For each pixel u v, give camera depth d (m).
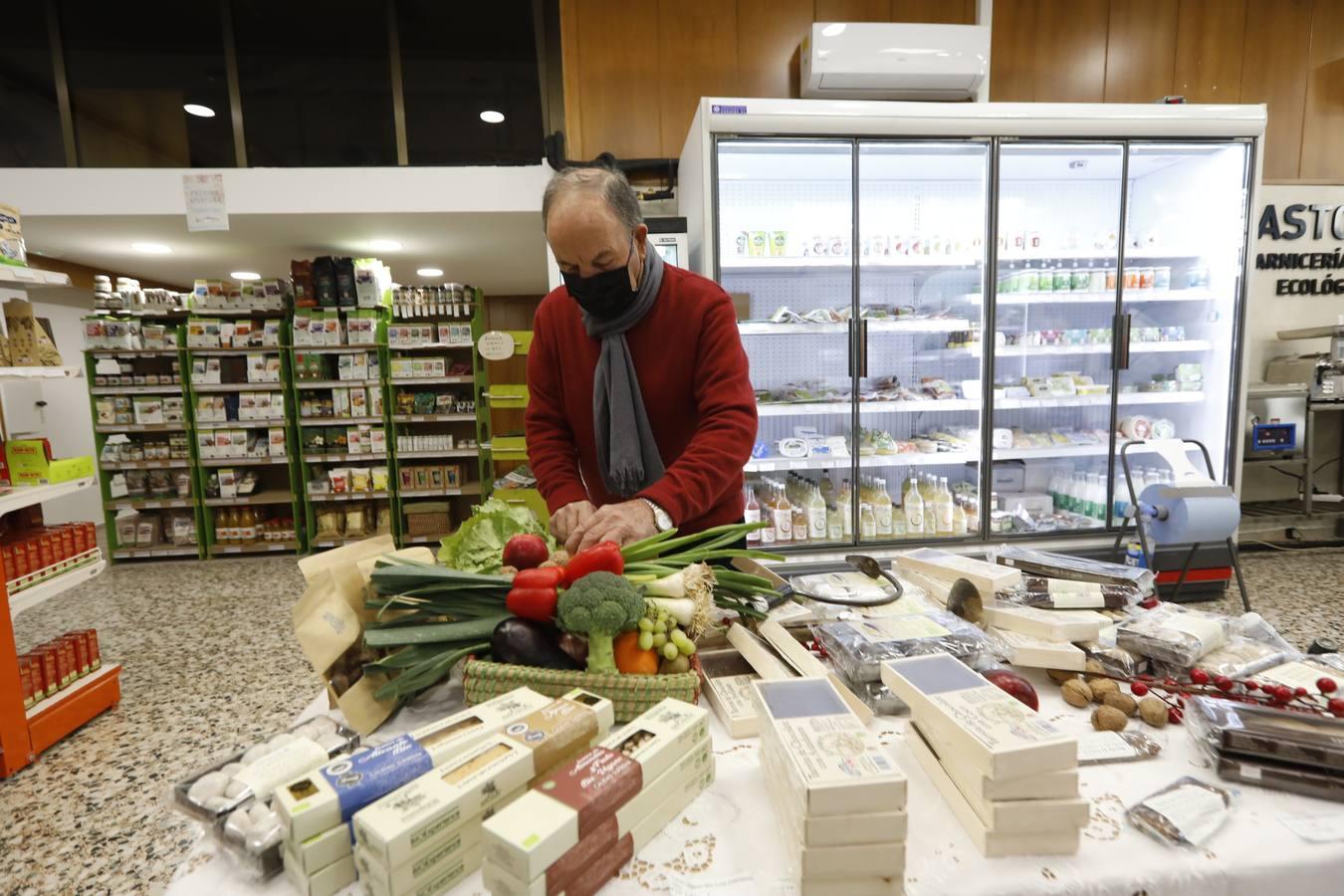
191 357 5.04
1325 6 4.18
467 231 4.33
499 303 7.08
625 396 1.45
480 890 0.64
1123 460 3.07
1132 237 3.66
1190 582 3.34
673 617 0.93
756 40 4.00
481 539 1.16
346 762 0.69
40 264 5.01
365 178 3.84
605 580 0.89
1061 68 4.09
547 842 0.57
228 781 0.76
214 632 3.48
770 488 3.69
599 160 3.10
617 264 1.21
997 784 0.67
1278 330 4.31
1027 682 0.97
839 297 3.85
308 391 5.23
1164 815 0.71
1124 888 0.64
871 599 1.20
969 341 3.66
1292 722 0.81
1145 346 3.56
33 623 3.68
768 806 0.76
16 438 2.53
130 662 3.11
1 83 4.41
